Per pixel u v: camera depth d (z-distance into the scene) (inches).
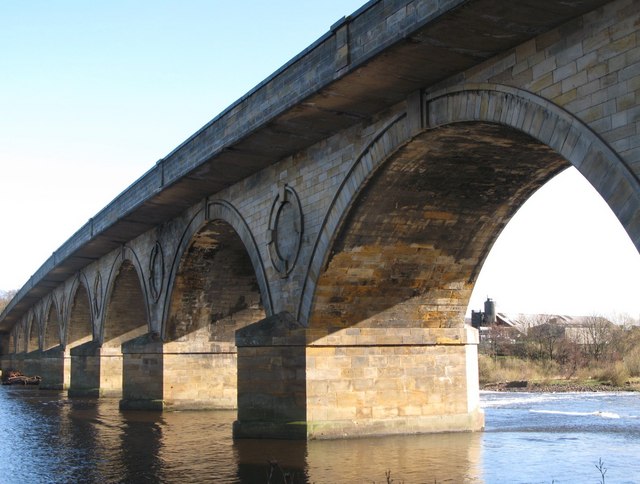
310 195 948.0
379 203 868.6
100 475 767.7
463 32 609.0
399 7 634.8
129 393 1454.2
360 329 975.0
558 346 3029.0
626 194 520.4
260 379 971.3
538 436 1005.2
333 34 728.3
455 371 1027.3
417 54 656.4
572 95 574.9
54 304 2645.2
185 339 1425.9
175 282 1381.6
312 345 945.5
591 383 2251.5
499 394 1950.1
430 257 960.9
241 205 1131.3
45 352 2527.1
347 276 935.7
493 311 4704.7
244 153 988.6
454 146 770.8
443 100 716.0
